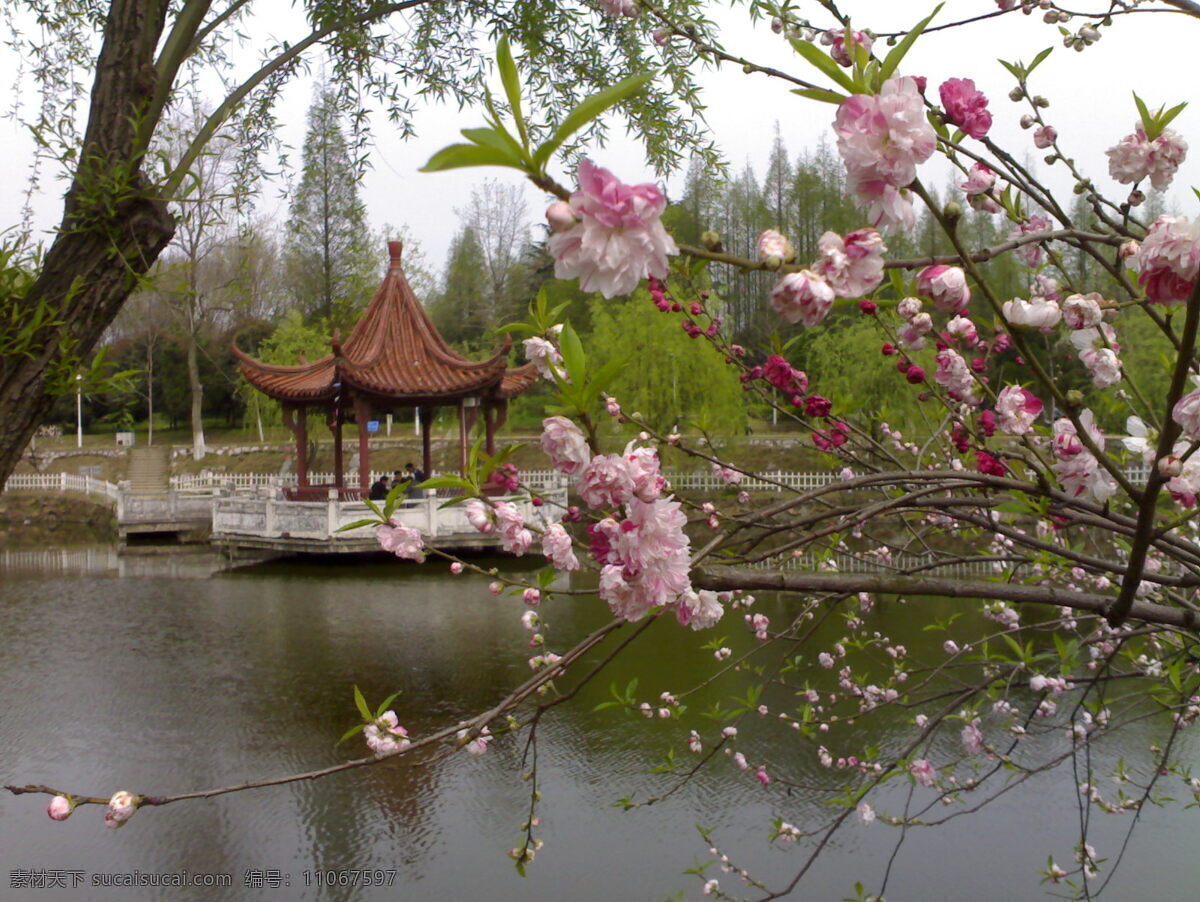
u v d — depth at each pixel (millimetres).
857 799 2721
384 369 18328
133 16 2467
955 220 1378
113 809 1492
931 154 1139
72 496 28281
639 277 934
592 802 5879
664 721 7020
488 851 5344
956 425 2217
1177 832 4879
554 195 950
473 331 48500
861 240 1101
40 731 7789
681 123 3689
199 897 4957
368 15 3701
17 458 2252
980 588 1878
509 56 924
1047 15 2262
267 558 19938
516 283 47719
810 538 1875
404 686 9023
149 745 7461
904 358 1927
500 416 19656
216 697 8797
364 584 15883
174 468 35938
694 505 2016
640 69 3621
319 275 29828
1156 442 1938
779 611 9578
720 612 1553
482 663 9758
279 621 12602
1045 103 2242
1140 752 5352
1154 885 4355
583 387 1295
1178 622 1941
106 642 11359
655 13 2311
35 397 2252
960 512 2412
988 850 4871
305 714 8242
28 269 2344
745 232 29469
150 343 38625
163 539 24906
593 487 1303
